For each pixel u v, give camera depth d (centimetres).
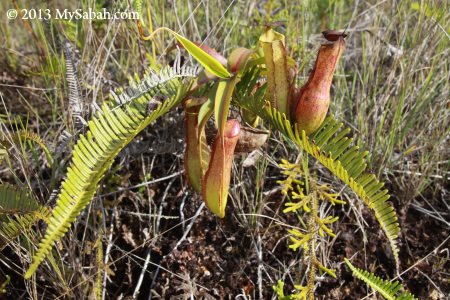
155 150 67
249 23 81
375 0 89
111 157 43
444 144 73
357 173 47
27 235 52
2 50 83
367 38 80
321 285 61
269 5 78
